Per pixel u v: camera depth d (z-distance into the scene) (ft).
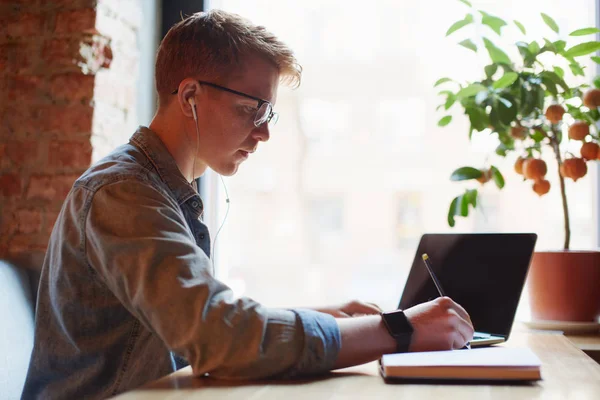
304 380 2.64
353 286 8.20
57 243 3.35
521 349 2.98
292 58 3.92
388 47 7.55
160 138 3.78
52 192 5.46
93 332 3.33
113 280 2.89
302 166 8.27
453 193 7.58
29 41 5.61
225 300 2.70
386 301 6.62
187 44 3.67
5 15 5.69
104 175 3.15
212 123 3.68
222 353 2.58
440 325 3.03
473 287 4.17
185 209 3.71
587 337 4.50
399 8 7.25
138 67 6.13
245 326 2.64
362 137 8.11
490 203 6.72
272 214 8.16
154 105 6.48
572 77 5.52
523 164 5.00
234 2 6.86
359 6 7.24
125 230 2.88
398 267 7.99
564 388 2.46
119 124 5.81
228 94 3.65
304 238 8.36
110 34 5.65
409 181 7.86
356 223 8.23
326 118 8.19
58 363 3.41
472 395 2.33
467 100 4.94
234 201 7.25
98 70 5.57
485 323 3.99
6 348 4.27
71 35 5.49
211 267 2.88
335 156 8.25
